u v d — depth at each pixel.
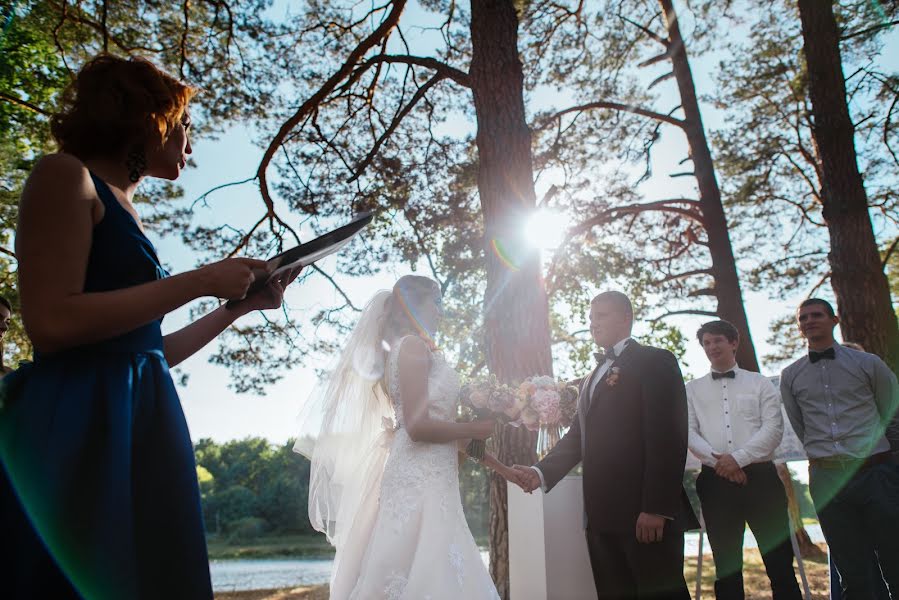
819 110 10.16
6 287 9.65
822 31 10.34
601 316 4.09
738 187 14.58
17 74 9.72
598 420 3.80
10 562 1.00
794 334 16.98
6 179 9.16
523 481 3.89
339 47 9.96
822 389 4.51
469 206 10.64
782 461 5.16
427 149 10.48
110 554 1.05
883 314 9.15
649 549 3.45
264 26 9.50
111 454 1.11
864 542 4.24
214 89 9.65
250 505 64.81
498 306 6.58
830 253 9.67
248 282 1.25
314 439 3.22
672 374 3.66
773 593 4.42
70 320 1.07
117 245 1.23
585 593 4.00
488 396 3.36
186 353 1.58
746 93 14.06
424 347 3.13
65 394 1.12
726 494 4.60
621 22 12.48
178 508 1.19
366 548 2.99
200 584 1.17
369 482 3.21
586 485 3.78
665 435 3.52
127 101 1.34
